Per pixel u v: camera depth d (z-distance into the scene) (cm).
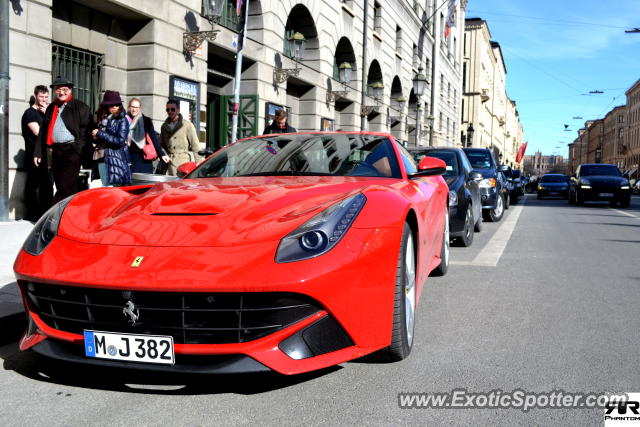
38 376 267
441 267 507
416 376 265
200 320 229
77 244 252
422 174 377
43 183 717
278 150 389
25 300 258
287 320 229
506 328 349
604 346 314
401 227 267
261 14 1340
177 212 268
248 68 1341
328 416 221
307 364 230
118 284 224
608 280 507
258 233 243
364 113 1792
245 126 1331
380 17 2267
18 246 542
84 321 236
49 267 242
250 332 229
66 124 647
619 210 1606
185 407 229
